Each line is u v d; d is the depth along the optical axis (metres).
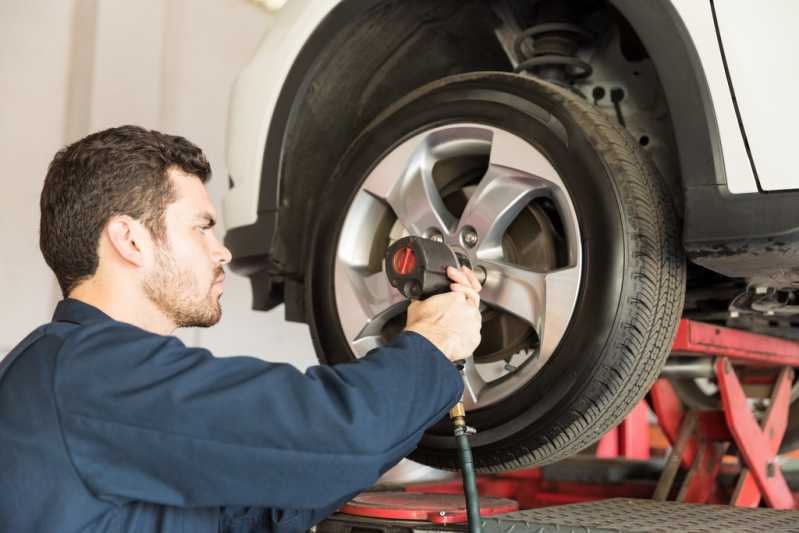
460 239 1.39
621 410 1.30
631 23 1.34
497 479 2.29
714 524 1.24
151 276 1.06
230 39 3.83
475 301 1.05
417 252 1.04
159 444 0.85
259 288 1.94
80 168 1.04
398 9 1.70
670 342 1.32
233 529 1.18
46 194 1.07
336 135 1.87
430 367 0.94
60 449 0.86
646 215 1.27
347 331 1.52
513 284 1.34
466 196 1.52
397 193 1.50
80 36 3.34
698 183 1.25
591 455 2.76
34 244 3.15
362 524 1.30
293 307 1.87
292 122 1.75
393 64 1.86
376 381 0.90
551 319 1.28
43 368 0.90
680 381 2.40
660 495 2.11
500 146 1.38
